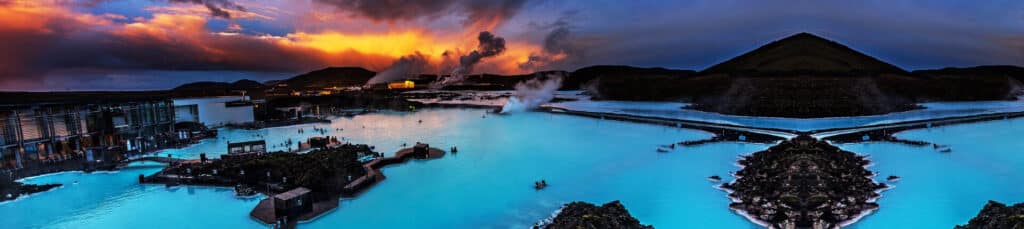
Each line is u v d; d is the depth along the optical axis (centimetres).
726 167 6638
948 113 13038
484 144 9275
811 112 11119
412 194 5516
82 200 5403
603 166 6894
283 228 4431
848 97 11794
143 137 8888
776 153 6550
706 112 14675
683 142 8944
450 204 5128
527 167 6912
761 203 4644
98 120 8300
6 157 6962
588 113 15312
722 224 4312
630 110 16988
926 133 9344
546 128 12081
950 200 4772
